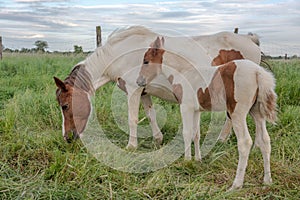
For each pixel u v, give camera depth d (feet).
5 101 20.68
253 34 16.72
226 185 11.21
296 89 20.97
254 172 12.06
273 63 28.27
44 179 11.12
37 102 18.85
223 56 15.64
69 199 9.99
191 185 10.64
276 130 15.99
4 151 13.05
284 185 11.03
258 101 10.75
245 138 10.80
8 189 10.03
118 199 9.97
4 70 32.81
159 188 10.56
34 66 32.68
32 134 15.08
